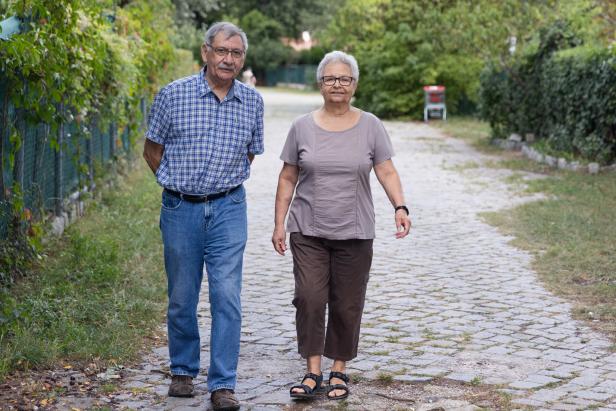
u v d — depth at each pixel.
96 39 9.48
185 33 35.22
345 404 5.30
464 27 22.33
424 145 23.86
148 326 6.86
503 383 5.64
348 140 5.35
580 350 6.38
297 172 5.53
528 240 10.68
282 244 5.49
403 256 9.86
